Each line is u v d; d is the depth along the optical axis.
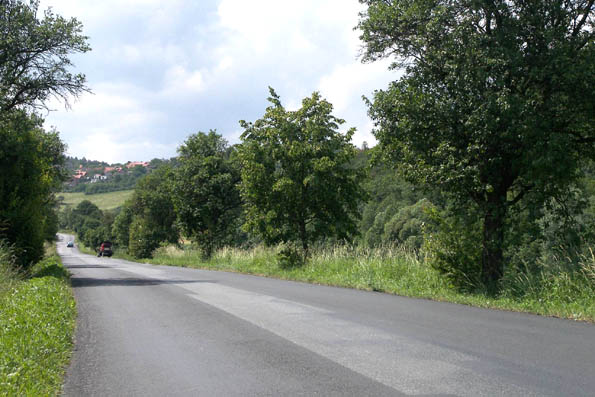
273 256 25.19
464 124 11.59
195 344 6.33
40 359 5.37
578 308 8.39
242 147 23.69
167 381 4.71
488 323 7.46
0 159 19.19
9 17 22.27
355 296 11.45
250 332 7.00
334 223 22.20
